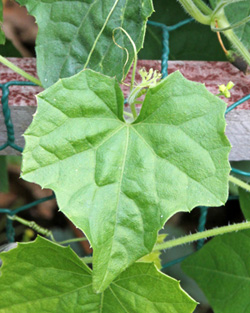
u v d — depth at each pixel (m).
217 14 0.33
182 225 0.49
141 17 0.29
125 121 0.28
